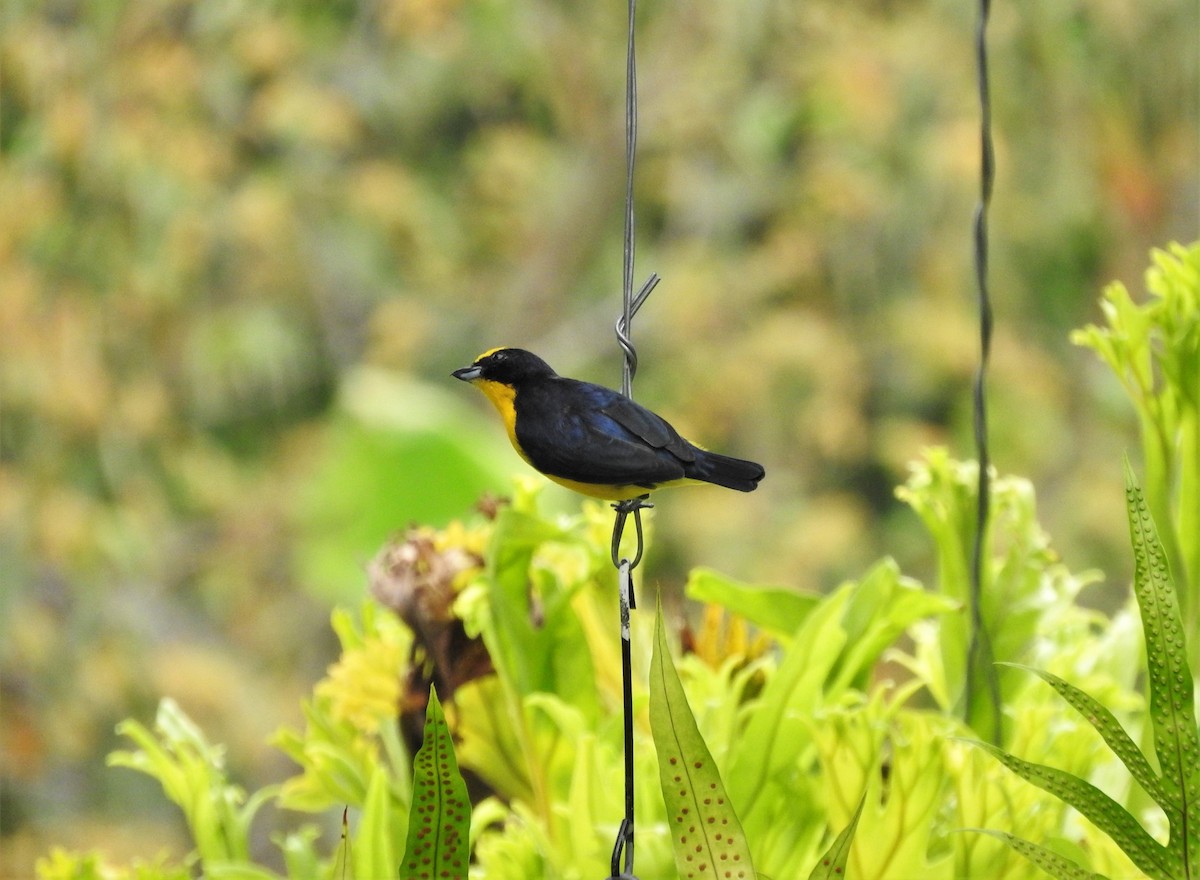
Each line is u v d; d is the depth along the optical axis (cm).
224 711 1380
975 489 353
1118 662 354
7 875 1283
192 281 1470
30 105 1383
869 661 339
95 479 1407
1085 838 318
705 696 331
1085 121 1441
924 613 333
